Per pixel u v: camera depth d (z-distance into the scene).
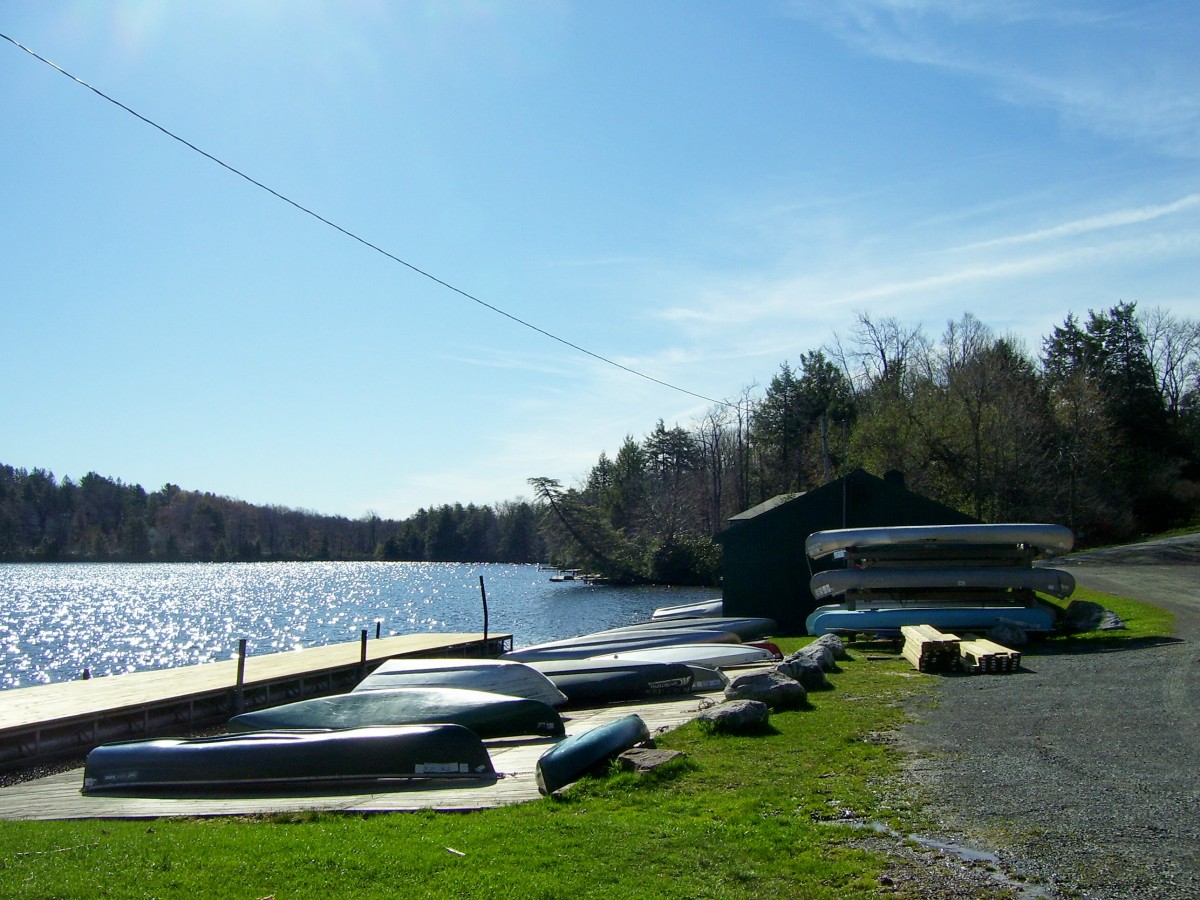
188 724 16.14
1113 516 51.88
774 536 25.38
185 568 125.38
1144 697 10.38
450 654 24.92
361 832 6.44
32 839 6.72
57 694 16.02
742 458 70.88
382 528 148.88
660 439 89.06
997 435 44.72
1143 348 66.06
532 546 122.62
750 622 22.80
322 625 48.97
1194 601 22.44
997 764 7.55
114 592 76.44
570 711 13.32
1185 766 7.32
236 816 7.32
